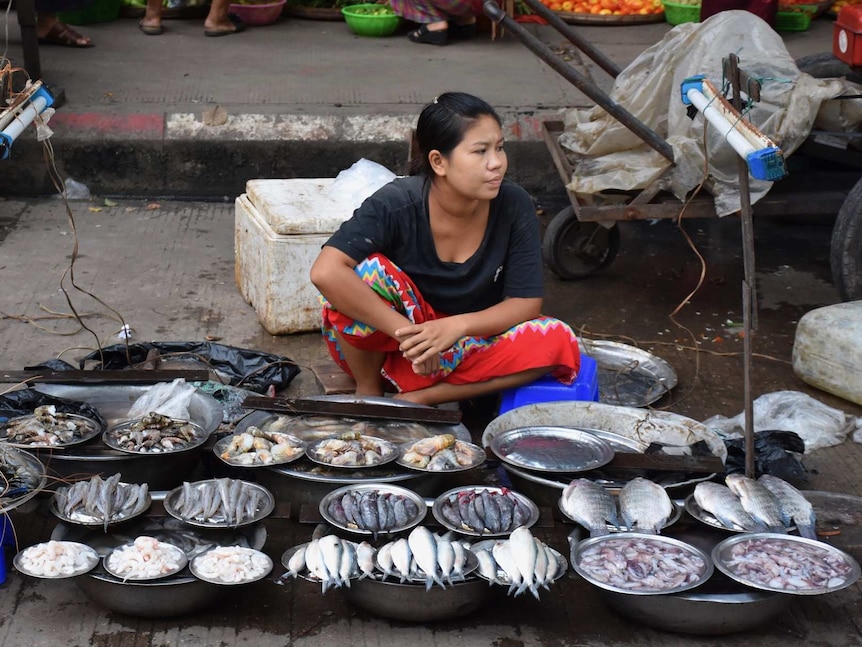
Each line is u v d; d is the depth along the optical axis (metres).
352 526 2.60
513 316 3.31
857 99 4.16
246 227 4.39
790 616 2.64
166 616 2.53
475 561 2.49
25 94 3.05
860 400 3.76
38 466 2.76
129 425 3.02
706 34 4.31
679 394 3.89
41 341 4.06
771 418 3.60
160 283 4.74
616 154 4.40
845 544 2.81
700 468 2.95
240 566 2.48
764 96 4.14
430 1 7.71
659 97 4.38
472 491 2.80
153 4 7.80
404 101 6.37
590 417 3.30
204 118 6.02
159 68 6.89
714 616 2.46
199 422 3.14
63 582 2.67
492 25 7.98
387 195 3.20
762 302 4.80
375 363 3.46
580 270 5.01
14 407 3.12
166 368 3.75
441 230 3.22
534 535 2.96
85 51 7.23
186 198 6.09
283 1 8.41
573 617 2.62
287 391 3.78
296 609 2.60
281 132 6.04
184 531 2.73
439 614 2.51
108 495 2.65
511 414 3.24
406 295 3.25
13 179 5.91
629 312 4.65
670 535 2.79
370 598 2.50
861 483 3.29
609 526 2.68
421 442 2.96
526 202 3.31
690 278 5.07
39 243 5.18
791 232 5.76
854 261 4.16
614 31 8.40
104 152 5.95
